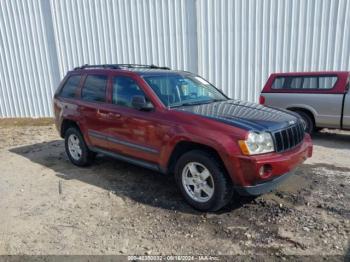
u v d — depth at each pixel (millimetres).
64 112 5637
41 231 3480
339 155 6012
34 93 11484
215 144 3447
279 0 8922
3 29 11047
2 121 11195
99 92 5047
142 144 4285
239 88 9844
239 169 3346
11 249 3158
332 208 3727
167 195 4316
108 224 3584
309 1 8742
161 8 9836
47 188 4711
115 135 4684
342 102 6730
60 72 11109
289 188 4344
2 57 11328
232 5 9281
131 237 3303
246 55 9555
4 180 5137
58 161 6094
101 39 10578
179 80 4801
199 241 3186
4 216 3857
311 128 7348
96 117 4961
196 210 3836
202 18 9609
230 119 3654
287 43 9164
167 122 3926
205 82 5281
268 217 3586
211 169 3553
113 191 4496
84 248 3133
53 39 10859
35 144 7645
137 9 10039
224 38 9594
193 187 3859
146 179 4945
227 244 3113
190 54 9984
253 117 3779
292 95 7410
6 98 11719
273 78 7809
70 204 4129
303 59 9164
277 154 3500
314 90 7137
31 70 11281
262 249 3008
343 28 8711
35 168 5703
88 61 10867
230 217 3627
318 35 8914
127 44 10414
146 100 4270
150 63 10391
